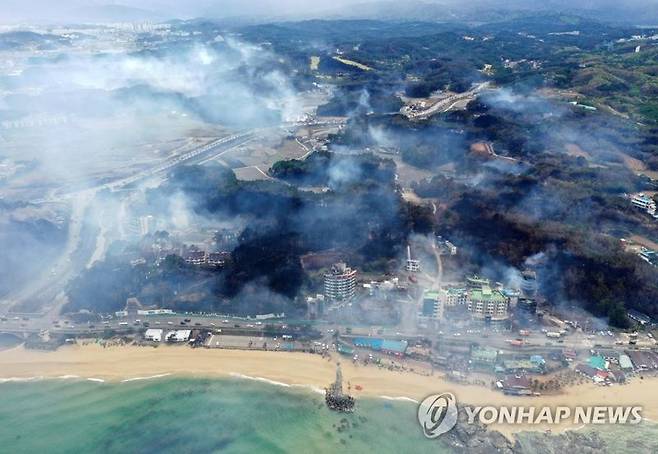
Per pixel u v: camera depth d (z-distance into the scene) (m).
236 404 173.50
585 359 190.75
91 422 167.88
